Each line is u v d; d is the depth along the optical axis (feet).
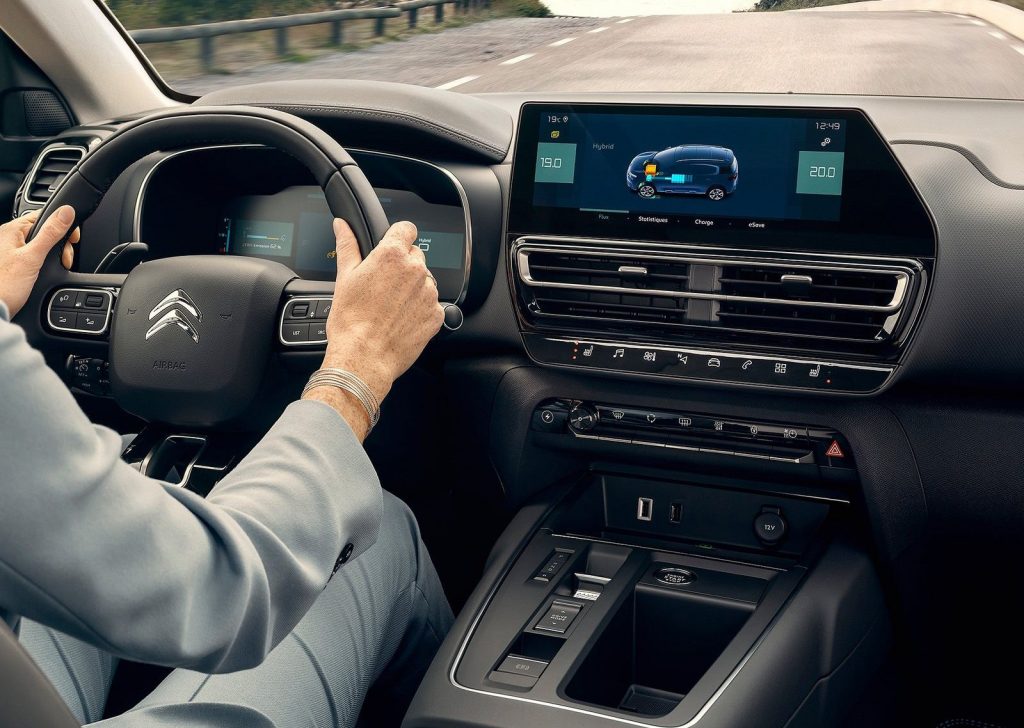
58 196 4.08
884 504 5.17
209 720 3.13
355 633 3.86
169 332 4.21
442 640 4.94
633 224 5.05
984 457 5.07
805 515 5.53
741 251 4.89
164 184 6.07
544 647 4.57
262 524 2.35
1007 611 5.43
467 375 5.92
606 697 4.92
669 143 4.95
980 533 5.19
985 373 4.84
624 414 5.52
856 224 4.70
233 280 4.23
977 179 4.82
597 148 5.07
